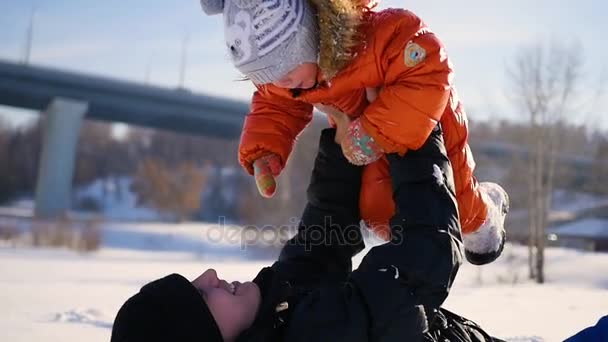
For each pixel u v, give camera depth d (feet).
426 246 5.69
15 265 39.86
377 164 7.07
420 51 6.39
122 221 137.49
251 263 49.55
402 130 6.24
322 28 6.34
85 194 198.18
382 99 6.41
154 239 87.81
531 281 36.88
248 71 6.56
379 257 5.75
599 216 91.04
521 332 13.29
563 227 84.94
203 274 5.82
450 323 6.60
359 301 5.57
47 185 112.68
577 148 84.48
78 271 36.09
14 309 17.29
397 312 5.53
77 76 123.24
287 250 7.51
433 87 6.31
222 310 5.56
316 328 5.54
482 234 7.20
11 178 207.51
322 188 7.39
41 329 13.85
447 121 6.82
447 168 6.25
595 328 6.29
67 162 114.01
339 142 7.22
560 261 45.73
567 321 15.19
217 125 139.33
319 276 7.25
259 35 6.35
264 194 7.48
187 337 5.24
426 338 5.90
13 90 121.29
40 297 20.49
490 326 14.28
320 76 6.67
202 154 217.15
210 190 187.42
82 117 116.37
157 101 129.59
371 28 6.57
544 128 49.57
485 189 7.47
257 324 5.60
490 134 71.26
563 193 94.99
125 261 50.31
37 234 67.46
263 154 7.57
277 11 6.31
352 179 7.29
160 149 220.84
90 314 16.12
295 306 5.86
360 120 6.48
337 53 6.34
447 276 5.74
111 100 126.82
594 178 90.02
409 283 5.62
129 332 5.24
